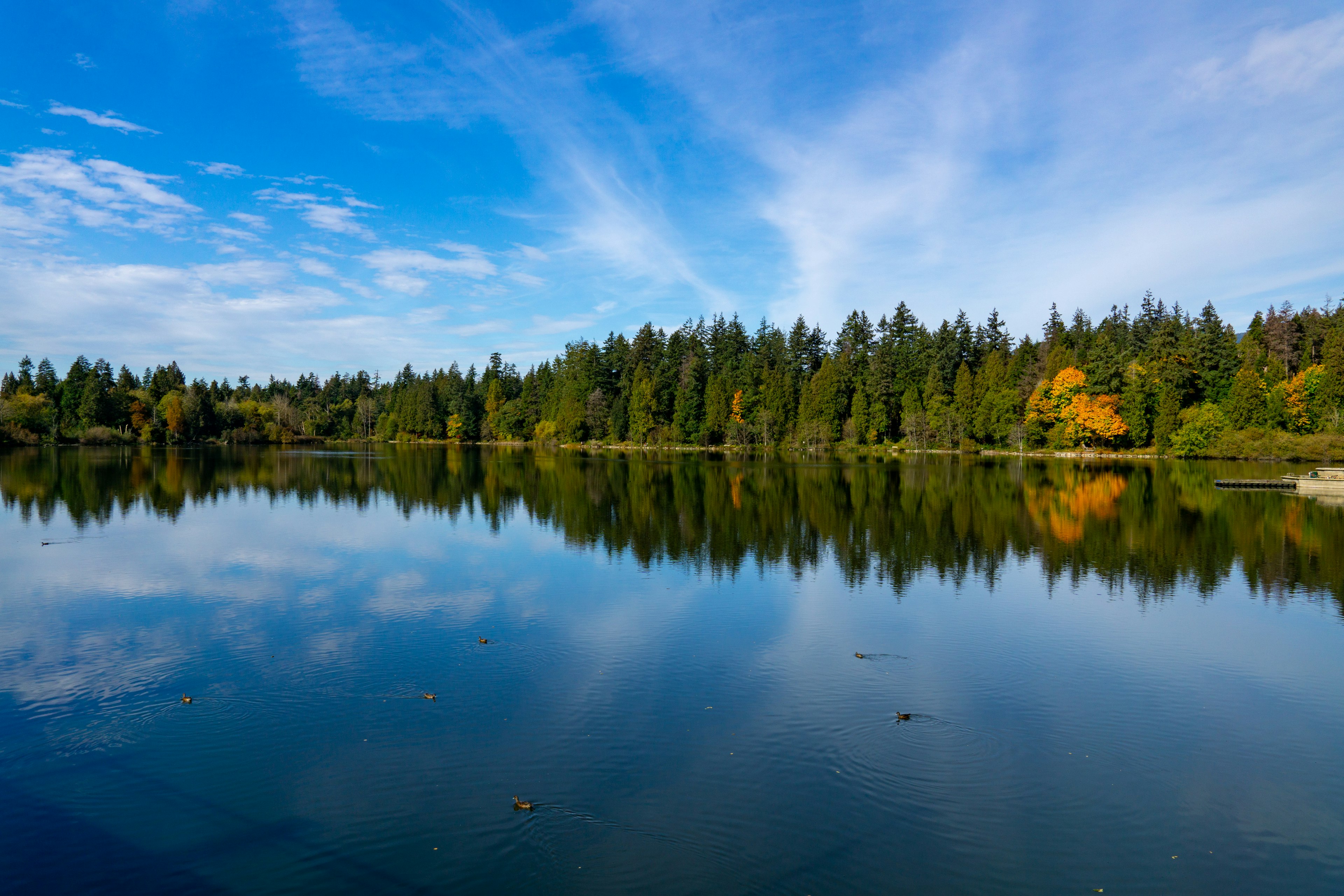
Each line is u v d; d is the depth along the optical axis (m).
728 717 12.25
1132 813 9.62
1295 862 8.65
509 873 8.12
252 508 37.38
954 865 8.42
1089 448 90.06
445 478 56.84
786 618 18.06
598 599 19.69
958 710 12.70
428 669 14.32
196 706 12.48
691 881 8.02
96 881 7.97
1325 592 21.02
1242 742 11.69
